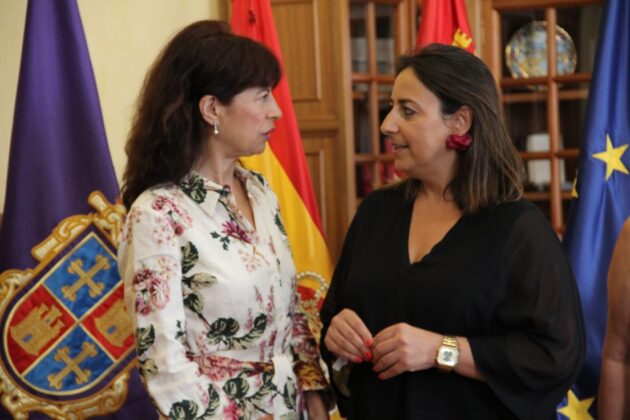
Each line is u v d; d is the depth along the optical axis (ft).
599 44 9.18
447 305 5.83
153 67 6.03
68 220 8.71
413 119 6.07
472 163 6.05
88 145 8.77
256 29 9.81
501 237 5.90
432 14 10.30
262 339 5.96
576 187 9.16
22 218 8.64
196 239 5.80
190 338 5.79
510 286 5.86
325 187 11.55
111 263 8.78
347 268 6.59
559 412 9.01
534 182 11.94
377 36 11.69
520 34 11.87
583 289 8.97
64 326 8.70
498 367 5.68
